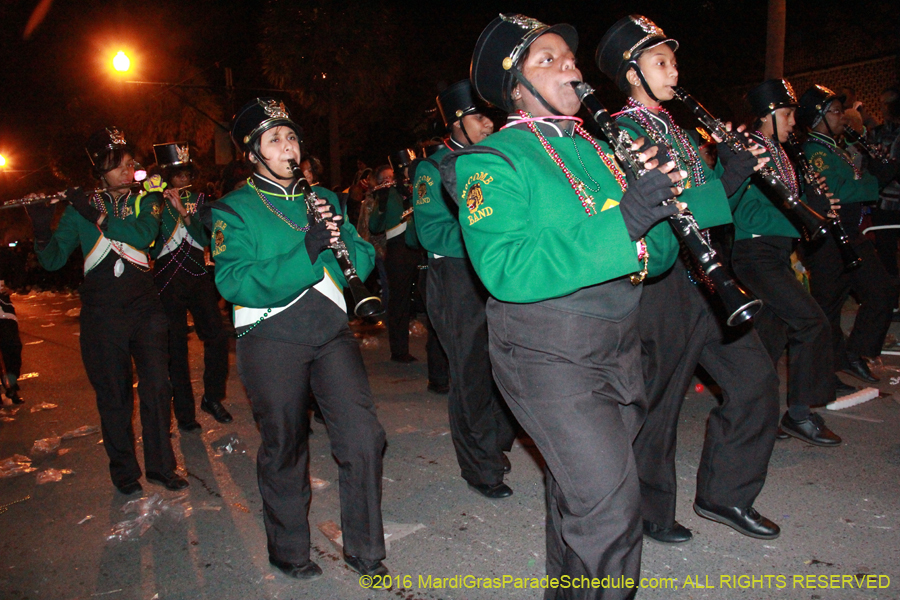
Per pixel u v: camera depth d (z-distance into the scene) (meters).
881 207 6.78
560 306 2.12
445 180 2.25
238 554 3.38
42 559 3.43
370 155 16.44
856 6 11.82
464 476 3.91
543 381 2.15
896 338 6.49
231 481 4.25
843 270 5.00
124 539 3.57
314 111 12.78
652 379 3.00
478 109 3.92
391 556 3.29
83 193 3.91
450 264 3.74
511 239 2.06
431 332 5.74
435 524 3.57
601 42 3.09
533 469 4.16
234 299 2.92
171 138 16.50
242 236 2.95
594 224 1.98
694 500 3.50
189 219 5.07
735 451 3.16
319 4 11.69
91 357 3.99
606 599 2.10
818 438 4.16
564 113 2.29
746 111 4.22
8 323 6.24
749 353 3.10
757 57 12.58
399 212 6.62
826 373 4.12
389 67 12.32
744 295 2.06
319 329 2.98
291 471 3.10
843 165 4.93
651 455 3.14
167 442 4.16
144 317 4.07
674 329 2.94
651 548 3.19
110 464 4.13
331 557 3.31
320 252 2.87
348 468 3.00
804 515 3.39
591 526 2.11
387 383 6.16
